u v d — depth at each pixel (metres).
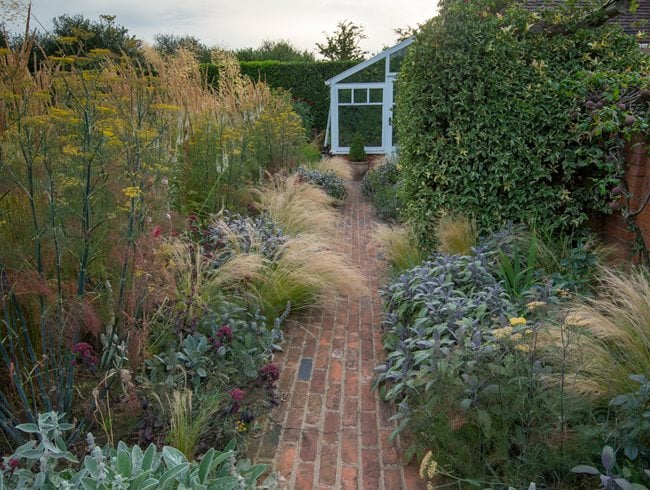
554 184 4.79
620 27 4.66
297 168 9.48
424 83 4.70
